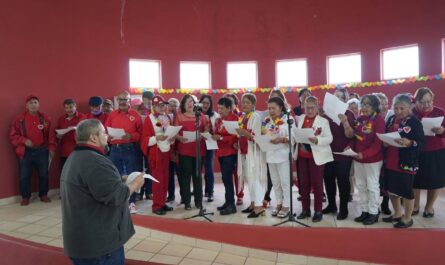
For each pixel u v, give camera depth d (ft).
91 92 20.40
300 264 11.03
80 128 7.26
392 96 20.92
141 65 23.03
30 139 16.71
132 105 17.71
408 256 10.55
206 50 24.18
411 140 10.96
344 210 12.35
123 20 21.81
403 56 20.84
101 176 6.83
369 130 11.72
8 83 16.99
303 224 11.75
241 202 15.02
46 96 18.45
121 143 14.37
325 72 23.08
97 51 20.70
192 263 10.82
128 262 10.66
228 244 11.71
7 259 11.28
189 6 23.80
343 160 12.22
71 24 19.56
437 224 11.33
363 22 21.83
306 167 12.63
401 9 20.52
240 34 24.29
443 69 19.12
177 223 12.51
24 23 17.63
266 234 11.48
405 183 11.06
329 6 22.81
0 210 15.44
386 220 11.79
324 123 12.19
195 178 14.52
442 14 18.98
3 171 16.69
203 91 24.12
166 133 13.38
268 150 12.35
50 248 10.73
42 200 17.03
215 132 14.16
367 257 10.79
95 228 6.90
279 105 12.71
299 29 23.61
